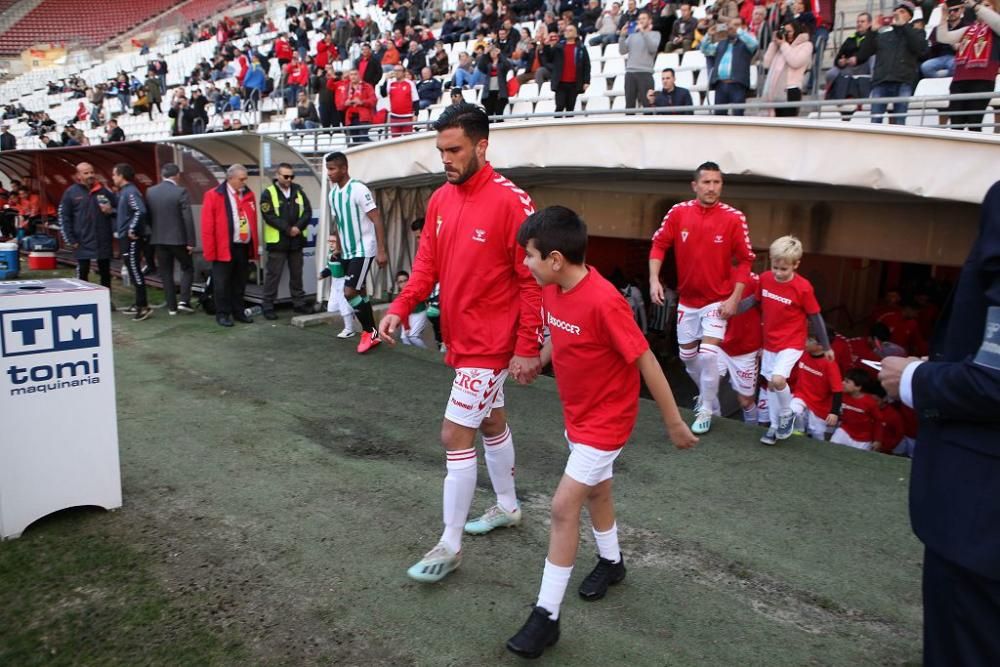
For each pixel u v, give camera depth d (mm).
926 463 1983
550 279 2629
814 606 3102
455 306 3115
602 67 13016
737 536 3699
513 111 12734
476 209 3049
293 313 9039
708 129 6566
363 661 2662
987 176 5500
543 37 12469
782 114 8422
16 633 2785
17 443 3428
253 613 2936
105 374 3660
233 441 4832
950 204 6914
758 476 4461
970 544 1833
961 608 1901
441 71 14805
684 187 8492
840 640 2873
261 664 2639
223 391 5930
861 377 6105
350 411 5527
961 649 1912
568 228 2568
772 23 9016
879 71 7812
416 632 2828
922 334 9195
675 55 11742
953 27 7625
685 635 2871
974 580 1859
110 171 12086
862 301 11602
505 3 15711
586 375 2705
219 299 8219
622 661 2701
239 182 8031
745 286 5059
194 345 7426
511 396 5992
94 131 25188
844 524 3852
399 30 17578
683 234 5191
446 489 3145
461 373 3135
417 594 3084
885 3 10852
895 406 6262
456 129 2982
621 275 11914
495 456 3488
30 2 40031
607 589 3150
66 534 3529
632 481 4355
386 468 4445
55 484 3570
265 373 6480
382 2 21422
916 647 2842
